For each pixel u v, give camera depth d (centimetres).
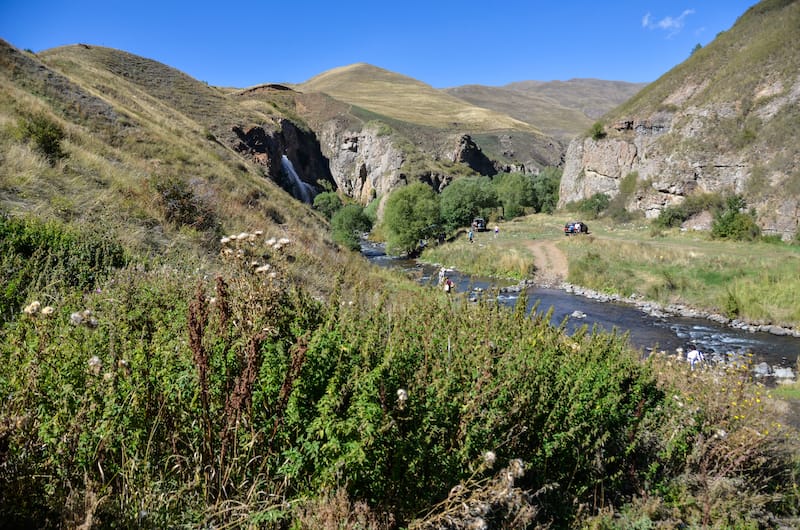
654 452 532
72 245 746
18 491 246
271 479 312
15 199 902
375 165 12700
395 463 324
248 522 287
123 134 2359
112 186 1192
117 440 291
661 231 5016
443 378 392
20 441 265
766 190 4534
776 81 5306
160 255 904
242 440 313
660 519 461
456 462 347
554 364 493
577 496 441
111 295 516
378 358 388
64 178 1106
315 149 13762
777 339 2070
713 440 559
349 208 5750
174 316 424
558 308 2673
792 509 533
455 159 13512
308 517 283
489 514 338
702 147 5419
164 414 309
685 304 2681
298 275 1042
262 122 8006
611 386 507
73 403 291
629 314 2545
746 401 671
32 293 557
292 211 2648
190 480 301
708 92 6012
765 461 580
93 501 247
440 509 333
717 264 3088
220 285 369
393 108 19475
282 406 312
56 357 318
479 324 545
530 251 4194
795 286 2538
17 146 1173
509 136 17775
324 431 310
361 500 312
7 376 302
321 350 351
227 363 335
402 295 694
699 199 5122
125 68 7100
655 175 5809
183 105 7044
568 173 7756
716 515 475
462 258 4266
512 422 398
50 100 2333
